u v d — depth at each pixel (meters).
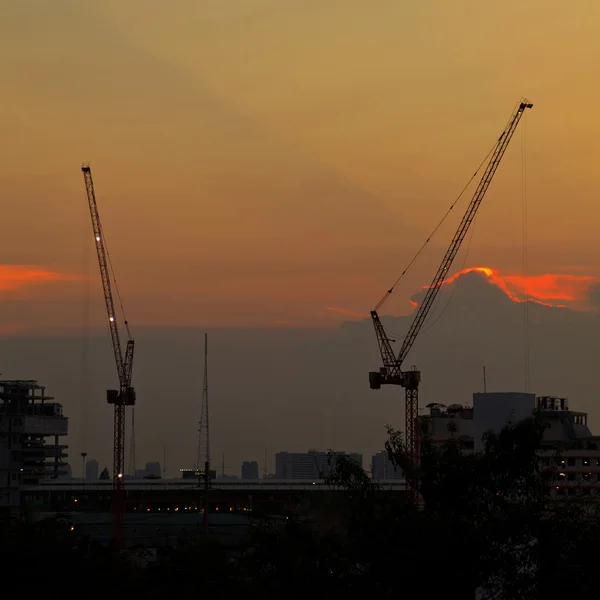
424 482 194.50
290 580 178.75
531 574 177.25
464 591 177.50
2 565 188.62
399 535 179.50
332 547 183.50
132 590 191.62
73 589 188.25
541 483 191.12
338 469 196.62
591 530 183.00
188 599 183.38
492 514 184.38
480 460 192.62
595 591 176.62
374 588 178.75
